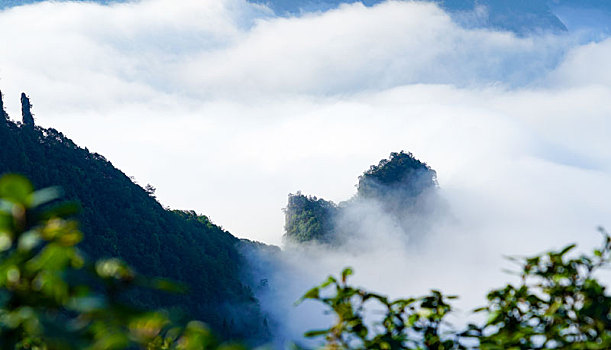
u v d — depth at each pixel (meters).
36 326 1.42
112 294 1.54
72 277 1.48
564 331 2.38
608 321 2.35
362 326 2.26
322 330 2.19
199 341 1.68
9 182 1.43
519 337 2.31
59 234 1.47
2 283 1.49
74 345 1.38
